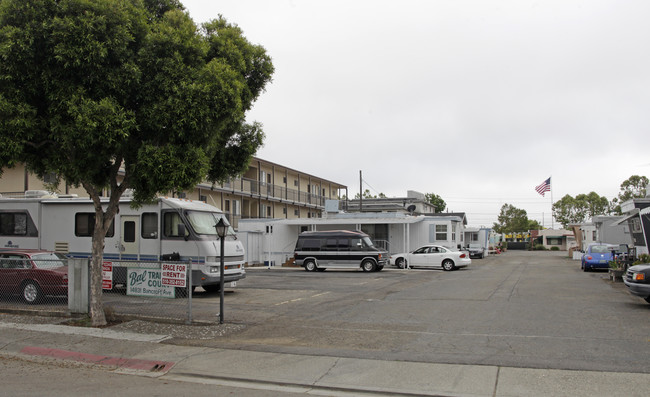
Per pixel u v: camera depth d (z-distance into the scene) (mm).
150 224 16578
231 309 13352
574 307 13172
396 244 33125
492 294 16344
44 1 8992
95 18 9070
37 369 8141
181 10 11180
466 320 11469
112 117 9031
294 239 33469
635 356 7965
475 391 6613
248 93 11352
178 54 9789
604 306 13305
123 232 16906
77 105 9109
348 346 9086
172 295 11586
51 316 12086
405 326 10867
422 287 19000
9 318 11898
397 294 16703
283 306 13938
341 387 6969
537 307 13273
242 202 40688
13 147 9070
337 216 33875
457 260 28641
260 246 33031
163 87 9625
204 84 9719
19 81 9227
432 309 13211
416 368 7613
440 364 7766
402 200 55500
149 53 9688
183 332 10414
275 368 7859
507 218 86938
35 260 13141
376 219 31391
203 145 10367
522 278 22781
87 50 9031
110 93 9523
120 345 9344
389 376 7320
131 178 10133
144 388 7035
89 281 11930
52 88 9289
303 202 48844
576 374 7070
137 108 9953
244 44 11781
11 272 13469
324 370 7691
